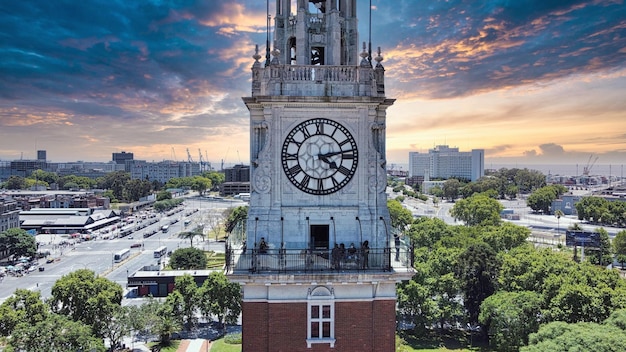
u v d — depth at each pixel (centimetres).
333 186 3522
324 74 3519
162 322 9512
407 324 10700
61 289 8600
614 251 16912
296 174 3500
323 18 3700
